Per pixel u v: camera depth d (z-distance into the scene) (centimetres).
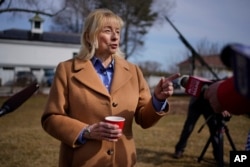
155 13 3212
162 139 655
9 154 513
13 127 770
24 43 3622
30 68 3669
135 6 3047
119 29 200
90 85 185
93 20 193
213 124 423
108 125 161
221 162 382
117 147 185
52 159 491
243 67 64
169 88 175
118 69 198
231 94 93
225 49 69
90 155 179
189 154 534
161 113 186
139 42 3394
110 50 195
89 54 195
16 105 196
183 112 1159
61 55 3775
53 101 186
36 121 878
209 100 106
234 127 832
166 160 496
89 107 182
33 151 534
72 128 173
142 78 214
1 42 3531
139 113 200
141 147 578
